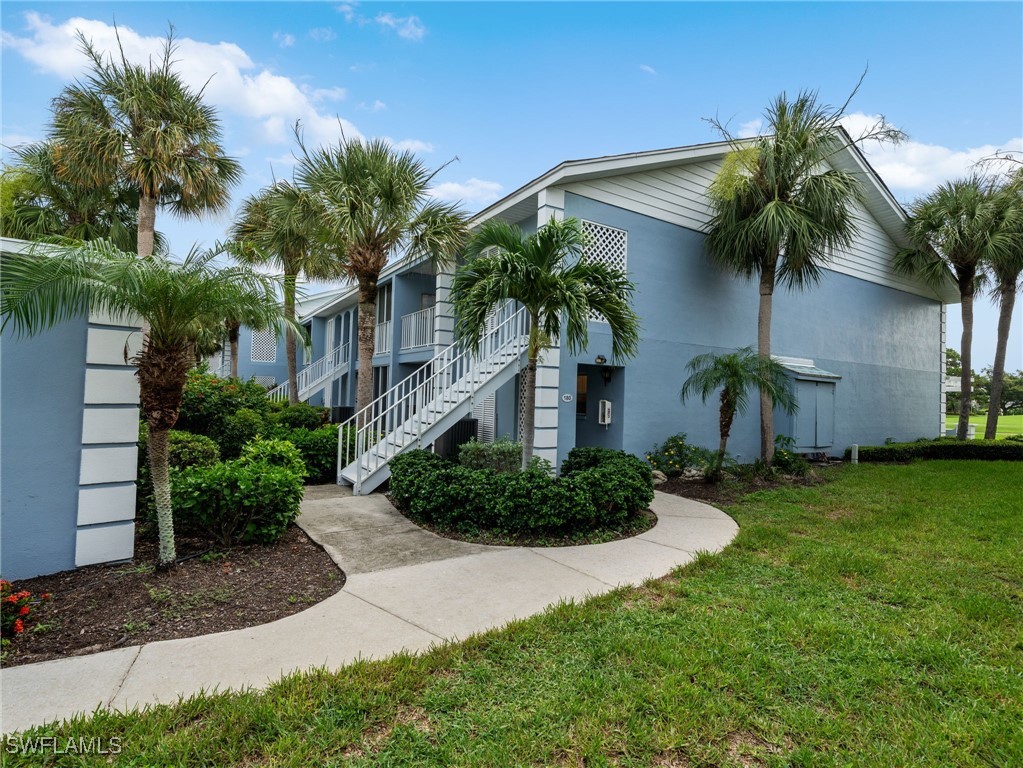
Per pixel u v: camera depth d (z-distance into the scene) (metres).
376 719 2.33
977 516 6.58
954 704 2.57
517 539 5.38
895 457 12.33
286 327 4.62
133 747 2.09
